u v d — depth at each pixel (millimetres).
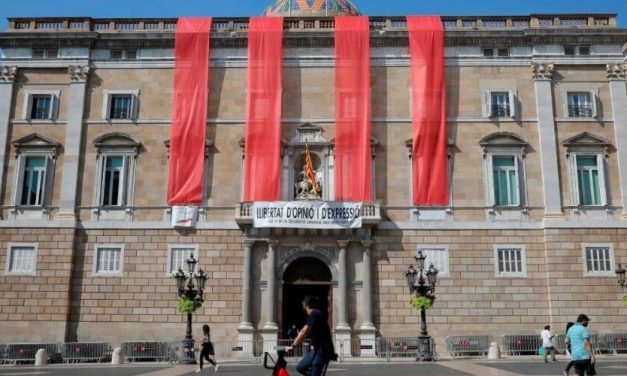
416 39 46281
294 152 45281
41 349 38219
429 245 43688
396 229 43875
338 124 44781
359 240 43031
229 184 44844
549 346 35438
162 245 43969
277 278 42688
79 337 42625
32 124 45781
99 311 43062
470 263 43438
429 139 44750
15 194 44438
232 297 43031
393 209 44312
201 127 45156
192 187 44375
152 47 47250
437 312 42719
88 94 46531
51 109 45938
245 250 43094
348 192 43812
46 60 46688
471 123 45531
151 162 45344
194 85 45844
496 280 43188
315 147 45250
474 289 43062
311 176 44188
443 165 44406
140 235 44125
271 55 46062
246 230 43156
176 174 44562
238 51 47062
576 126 45344
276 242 42812
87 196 44812
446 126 45281
